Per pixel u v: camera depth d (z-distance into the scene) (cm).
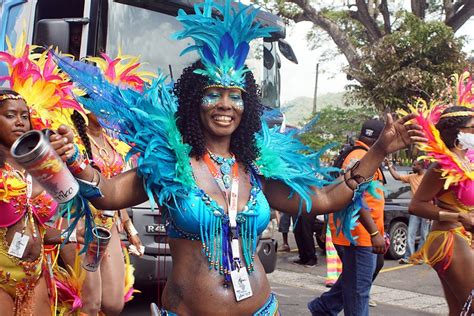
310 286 827
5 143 351
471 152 461
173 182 264
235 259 266
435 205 464
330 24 2397
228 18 278
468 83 496
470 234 452
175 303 269
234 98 276
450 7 2367
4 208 346
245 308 268
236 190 275
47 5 657
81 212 266
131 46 631
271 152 291
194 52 665
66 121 394
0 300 354
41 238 362
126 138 273
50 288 377
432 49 1897
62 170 229
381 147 285
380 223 535
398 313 687
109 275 434
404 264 1014
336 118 2431
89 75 286
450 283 457
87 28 608
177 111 279
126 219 485
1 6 743
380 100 1972
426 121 447
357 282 512
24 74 396
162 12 652
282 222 1124
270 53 802
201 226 264
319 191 292
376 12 2444
